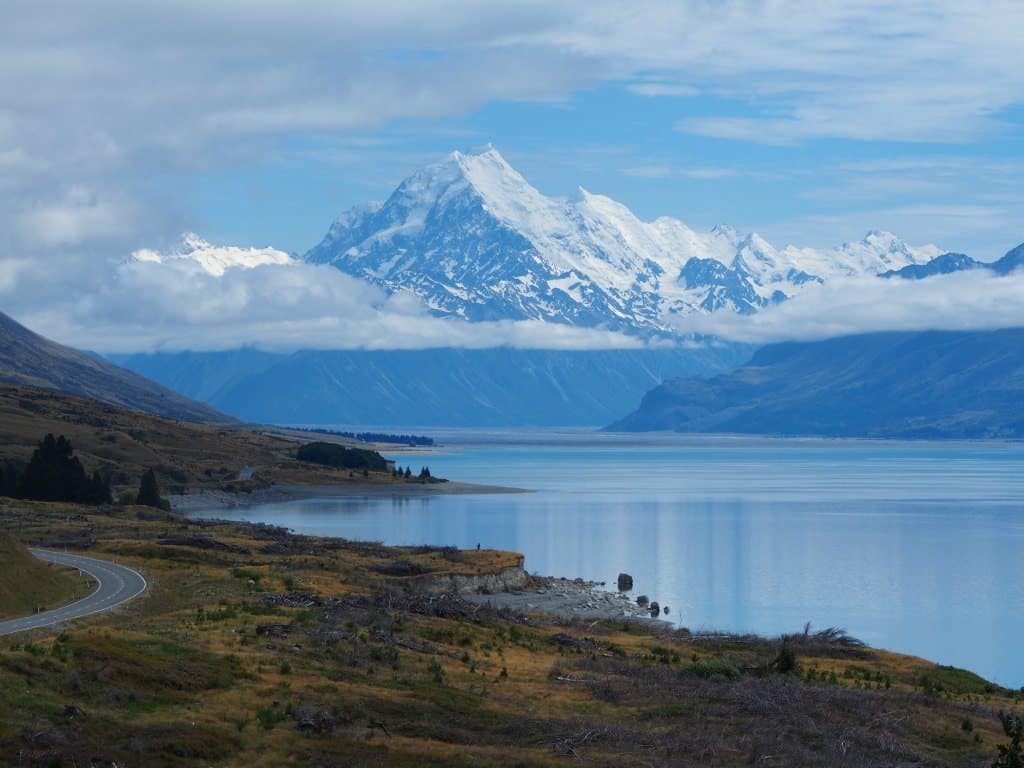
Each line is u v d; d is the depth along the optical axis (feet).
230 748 192.34
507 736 220.84
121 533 557.33
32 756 173.37
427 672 263.29
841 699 270.05
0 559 320.91
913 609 556.92
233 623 287.28
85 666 213.25
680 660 329.52
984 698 308.19
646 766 205.87
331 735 206.18
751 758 214.28
